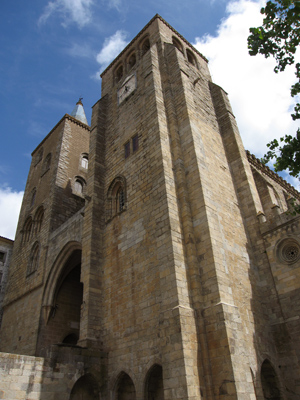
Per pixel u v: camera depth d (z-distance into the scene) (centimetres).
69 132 3938
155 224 1702
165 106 2167
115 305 1772
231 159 2330
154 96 2156
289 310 1652
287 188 3238
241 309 1548
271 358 1545
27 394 1323
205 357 1310
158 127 1975
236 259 1731
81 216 2630
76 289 2869
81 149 3947
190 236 1606
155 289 1580
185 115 2039
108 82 3130
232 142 2386
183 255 1552
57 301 2683
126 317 1672
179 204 1728
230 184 2153
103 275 1958
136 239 1830
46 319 2552
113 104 2792
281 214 1886
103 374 1617
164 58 2531
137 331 1575
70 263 2770
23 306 2909
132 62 3025
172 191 1739
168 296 1443
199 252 1571
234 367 1241
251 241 1958
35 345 2447
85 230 2169
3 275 3738
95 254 2020
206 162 1988
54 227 3122
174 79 2294
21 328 2762
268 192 2472
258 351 1484
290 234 1794
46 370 1424
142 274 1691
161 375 1477
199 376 1266
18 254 3491
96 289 1900
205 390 1253
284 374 1545
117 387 1576
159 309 1513
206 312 1399
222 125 2530
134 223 1898
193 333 1346
